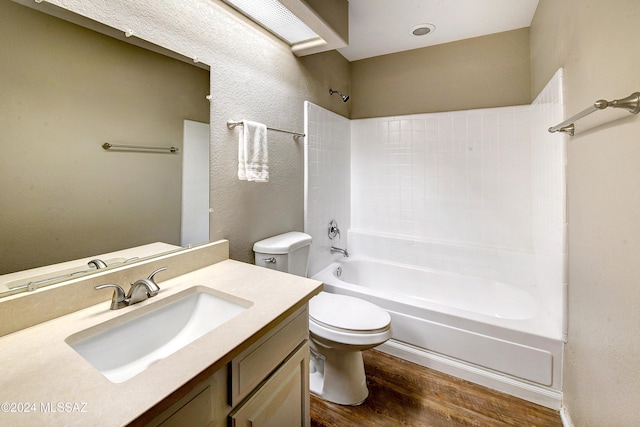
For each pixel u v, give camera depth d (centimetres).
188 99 125
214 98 136
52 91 84
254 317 86
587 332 117
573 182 132
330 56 244
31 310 79
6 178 76
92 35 93
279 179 184
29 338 74
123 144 102
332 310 162
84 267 93
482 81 233
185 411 63
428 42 243
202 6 129
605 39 98
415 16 202
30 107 80
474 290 234
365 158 282
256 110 162
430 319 183
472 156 239
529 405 154
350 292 210
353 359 159
